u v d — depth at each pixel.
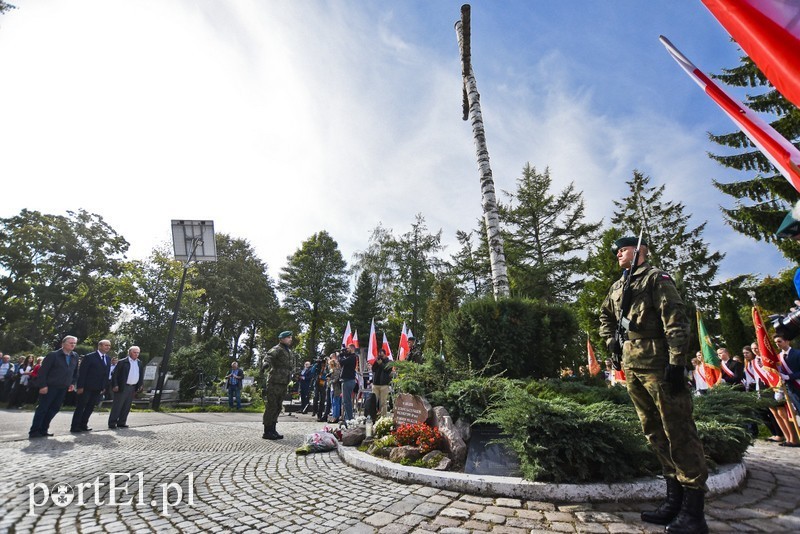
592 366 15.45
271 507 3.73
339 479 4.73
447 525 3.24
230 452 6.55
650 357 3.29
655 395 3.22
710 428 4.44
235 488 4.38
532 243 31.62
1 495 3.95
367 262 42.00
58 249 44.34
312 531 3.17
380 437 6.32
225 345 46.97
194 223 17.45
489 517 3.39
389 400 9.63
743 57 15.05
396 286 41.47
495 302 7.37
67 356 8.57
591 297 22.03
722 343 21.19
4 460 5.54
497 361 7.02
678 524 2.98
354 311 46.00
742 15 1.46
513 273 30.00
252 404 19.91
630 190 30.34
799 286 2.48
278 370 8.51
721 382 5.86
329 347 47.62
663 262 26.25
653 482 3.87
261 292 50.94
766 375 8.36
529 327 7.22
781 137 1.81
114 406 9.88
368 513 3.55
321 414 13.10
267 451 6.70
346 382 10.66
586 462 4.01
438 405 5.92
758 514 3.43
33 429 7.96
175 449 6.79
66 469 5.07
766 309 14.34
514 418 4.14
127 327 28.62
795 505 3.67
